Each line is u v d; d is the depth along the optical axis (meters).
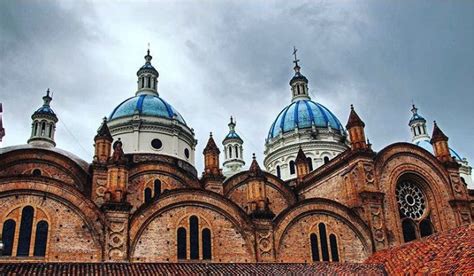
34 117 60.81
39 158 48.78
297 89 90.69
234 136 86.00
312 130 80.56
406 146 57.75
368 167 53.38
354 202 52.56
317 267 41.34
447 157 61.25
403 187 57.22
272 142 83.94
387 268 40.09
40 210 38.44
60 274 32.47
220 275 36.38
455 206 58.09
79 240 38.56
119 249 39.38
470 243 34.22
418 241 42.66
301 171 65.44
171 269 36.53
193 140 67.62
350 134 55.94
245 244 44.56
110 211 40.31
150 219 41.78
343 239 49.12
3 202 37.38
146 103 65.50
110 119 64.06
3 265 32.81
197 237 43.12
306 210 48.62
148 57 75.81
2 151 52.94
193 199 44.06
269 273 38.06
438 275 31.97
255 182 47.94
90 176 49.94
